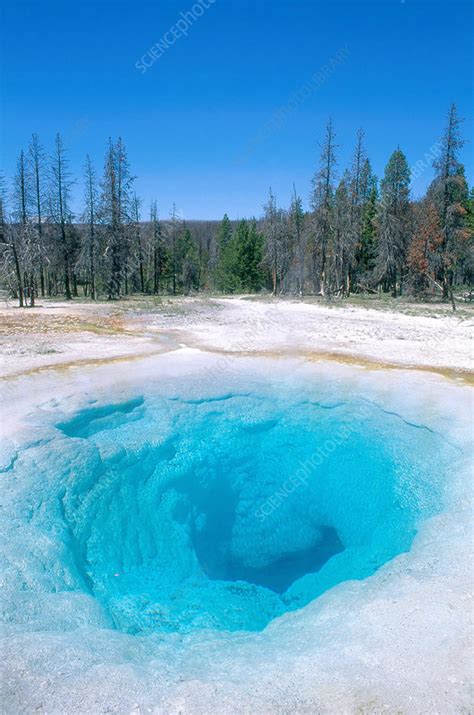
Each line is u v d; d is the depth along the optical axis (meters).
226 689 4.00
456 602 4.83
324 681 4.02
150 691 4.03
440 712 3.65
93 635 4.86
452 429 8.97
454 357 13.60
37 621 4.92
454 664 4.07
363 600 5.26
